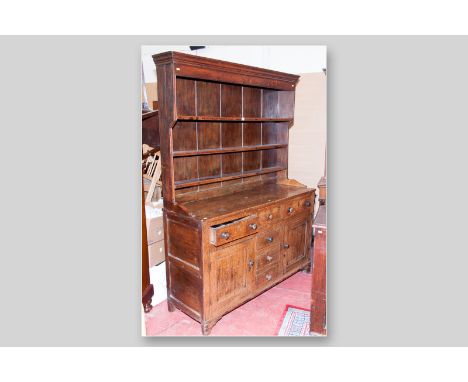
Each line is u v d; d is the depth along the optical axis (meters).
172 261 2.50
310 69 3.33
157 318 2.58
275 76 2.91
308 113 3.41
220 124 2.86
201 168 2.78
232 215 2.39
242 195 2.92
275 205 2.74
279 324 2.56
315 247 2.24
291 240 2.99
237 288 2.50
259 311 2.72
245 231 2.44
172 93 2.22
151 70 3.08
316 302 2.29
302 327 2.52
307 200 3.10
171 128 2.30
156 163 3.00
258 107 3.15
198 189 2.79
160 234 2.90
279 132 3.33
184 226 2.34
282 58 3.36
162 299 2.81
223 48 3.31
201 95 2.66
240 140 3.04
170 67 2.19
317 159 3.45
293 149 3.52
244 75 2.64
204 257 2.24
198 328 2.49
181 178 2.65
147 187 3.04
